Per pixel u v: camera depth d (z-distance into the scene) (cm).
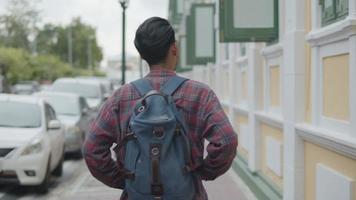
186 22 2005
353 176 498
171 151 313
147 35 333
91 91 2172
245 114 1160
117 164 334
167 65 339
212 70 1844
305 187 666
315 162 621
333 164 557
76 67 10756
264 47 937
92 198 964
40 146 1009
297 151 673
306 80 666
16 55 5853
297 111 673
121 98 333
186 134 318
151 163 308
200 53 1717
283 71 759
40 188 1030
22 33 7612
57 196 1005
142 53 338
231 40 868
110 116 332
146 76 338
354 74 490
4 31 7500
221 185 1027
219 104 329
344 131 527
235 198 915
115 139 336
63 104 1570
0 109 1102
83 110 1605
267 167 916
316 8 615
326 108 588
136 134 311
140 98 329
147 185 310
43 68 7138
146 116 312
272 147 863
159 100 316
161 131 308
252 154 999
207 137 324
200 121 325
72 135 1445
